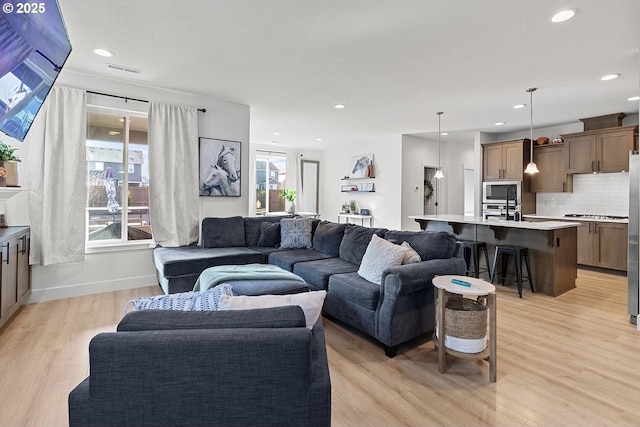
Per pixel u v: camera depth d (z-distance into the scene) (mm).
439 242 2877
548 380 2127
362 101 4645
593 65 3336
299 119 5766
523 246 4242
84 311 3260
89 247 3787
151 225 4129
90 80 3705
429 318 2639
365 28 2641
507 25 2574
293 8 2365
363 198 8078
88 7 2357
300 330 1086
